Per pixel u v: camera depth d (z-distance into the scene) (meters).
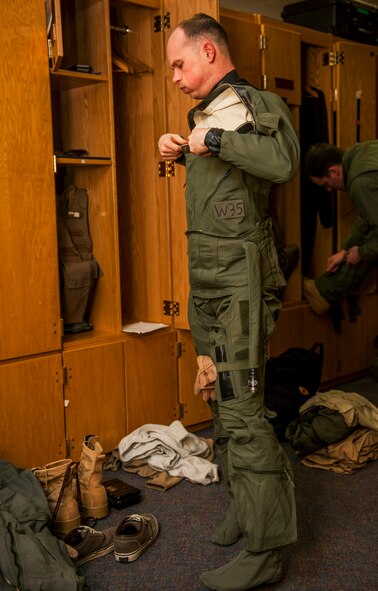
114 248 3.26
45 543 2.19
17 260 2.86
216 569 2.16
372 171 3.56
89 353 3.13
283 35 3.83
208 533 2.50
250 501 2.05
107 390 3.21
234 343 2.09
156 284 3.57
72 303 3.27
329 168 3.82
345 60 4.24
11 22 2.76
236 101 2.09
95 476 2.65
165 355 3.46
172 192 3.40
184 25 2.15
